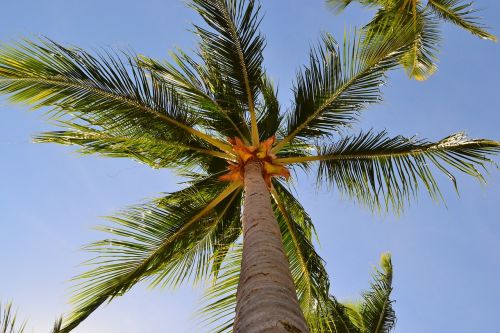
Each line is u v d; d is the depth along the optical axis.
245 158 7.34
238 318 3.27
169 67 7.38
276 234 4.70
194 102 7.60
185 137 7.48
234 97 7.52
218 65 7.31
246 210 5.37
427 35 11.16
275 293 3.43
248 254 4.23
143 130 7.08
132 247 7.16
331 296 7.96
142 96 6.79
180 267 7.88
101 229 6.99
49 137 7.08
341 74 7.32
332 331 8.05
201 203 7.87
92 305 6.59
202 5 6.95
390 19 10.94
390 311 9.38
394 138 7.36
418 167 7.20
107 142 7.41
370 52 7.21
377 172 7.45
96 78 6.44
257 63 7.29
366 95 7.36
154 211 7.48
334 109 7.48
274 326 2.96
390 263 10.28
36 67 6.08
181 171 8.50
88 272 6.73
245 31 7.11
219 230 8.27
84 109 6.54
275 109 8.20
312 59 7.46
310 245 7.88
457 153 6.90
